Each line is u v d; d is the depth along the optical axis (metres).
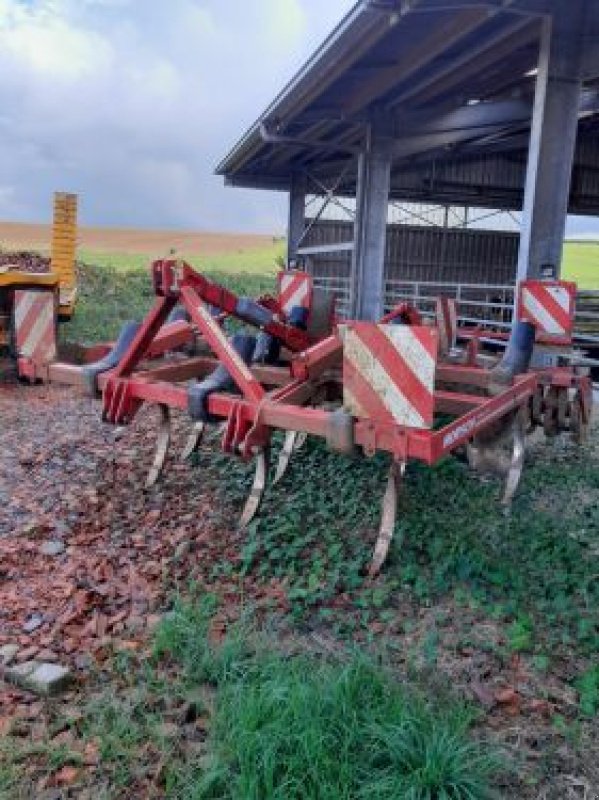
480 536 4.23
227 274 26.50
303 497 4.82
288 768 2.39
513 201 19.52
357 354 3.57
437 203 19.09
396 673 3.03
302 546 4.12
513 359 5.21
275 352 5.64
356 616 3.49
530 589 3.66
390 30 7.74
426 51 8.45
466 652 3.18
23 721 2.84
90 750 2.66
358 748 2.51
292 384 4.59
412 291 20.02
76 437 6.41
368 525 4.38
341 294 18.73
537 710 2.80
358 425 3.62
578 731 2.67
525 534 4.26
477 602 3.54
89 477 5.42
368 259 12.52
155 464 5.24
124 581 3.94
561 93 7.27
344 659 3.13
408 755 2.43
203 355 6.37
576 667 3.06
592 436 6.61
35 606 3.70
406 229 19.83
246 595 3.73
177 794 2.43
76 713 2.86
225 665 3.02
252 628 3.40
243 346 5.18
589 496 5.11
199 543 4.30
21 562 4.17
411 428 3.43
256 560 4.06
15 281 8.85
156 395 4.60
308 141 12.53
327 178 17.42
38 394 8.28
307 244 18.53
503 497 4.83
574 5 7.12
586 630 3.26
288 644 3.28
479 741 2.62
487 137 13.76
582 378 5.84
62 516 4.75
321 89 9.98
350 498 4.75
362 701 2.69
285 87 10.41
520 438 5.04
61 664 3.20
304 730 2.51
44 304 5.09
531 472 5.48
